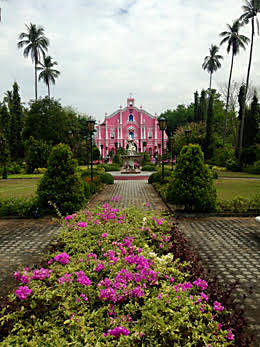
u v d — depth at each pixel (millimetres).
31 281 2104
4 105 32188
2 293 3047
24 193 11008
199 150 6906
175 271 2234
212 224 6070
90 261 2381
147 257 2455
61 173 6785
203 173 6836
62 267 2352
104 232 3229
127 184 14484
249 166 22812
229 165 23234
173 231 3600
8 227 5945
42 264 2701
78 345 1444
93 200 9391
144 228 3326
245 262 3980
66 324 1699
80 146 29688
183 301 1767
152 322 1603
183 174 6859
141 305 1947
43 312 1830
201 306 1779
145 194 10773
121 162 32781
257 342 2242
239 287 3223
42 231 5605
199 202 6656
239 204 7039
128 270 2188
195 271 2410
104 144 48656
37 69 31391
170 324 1578
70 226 3482
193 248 4555
